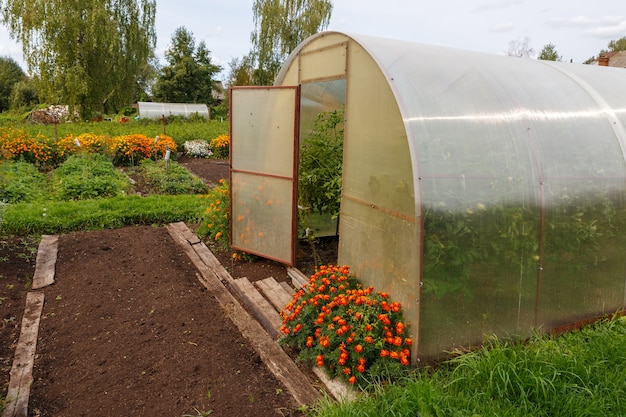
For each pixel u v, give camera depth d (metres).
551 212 3.32
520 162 3.27
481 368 2.75
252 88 4.88
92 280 4.75
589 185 3.48
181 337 3.65
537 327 3.40
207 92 46.38
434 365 3.09
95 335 3.71
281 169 4.82
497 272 3.19
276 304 4.23
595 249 3.56
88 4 23.27
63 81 23.64
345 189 4.04
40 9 21.92
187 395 2.93
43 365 3.31
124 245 5.79
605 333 3.31
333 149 5.24
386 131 3.34
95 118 26.69
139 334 3.71
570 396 2.56
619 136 3.74
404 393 2.54
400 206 3.19
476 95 3.43
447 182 3.01
